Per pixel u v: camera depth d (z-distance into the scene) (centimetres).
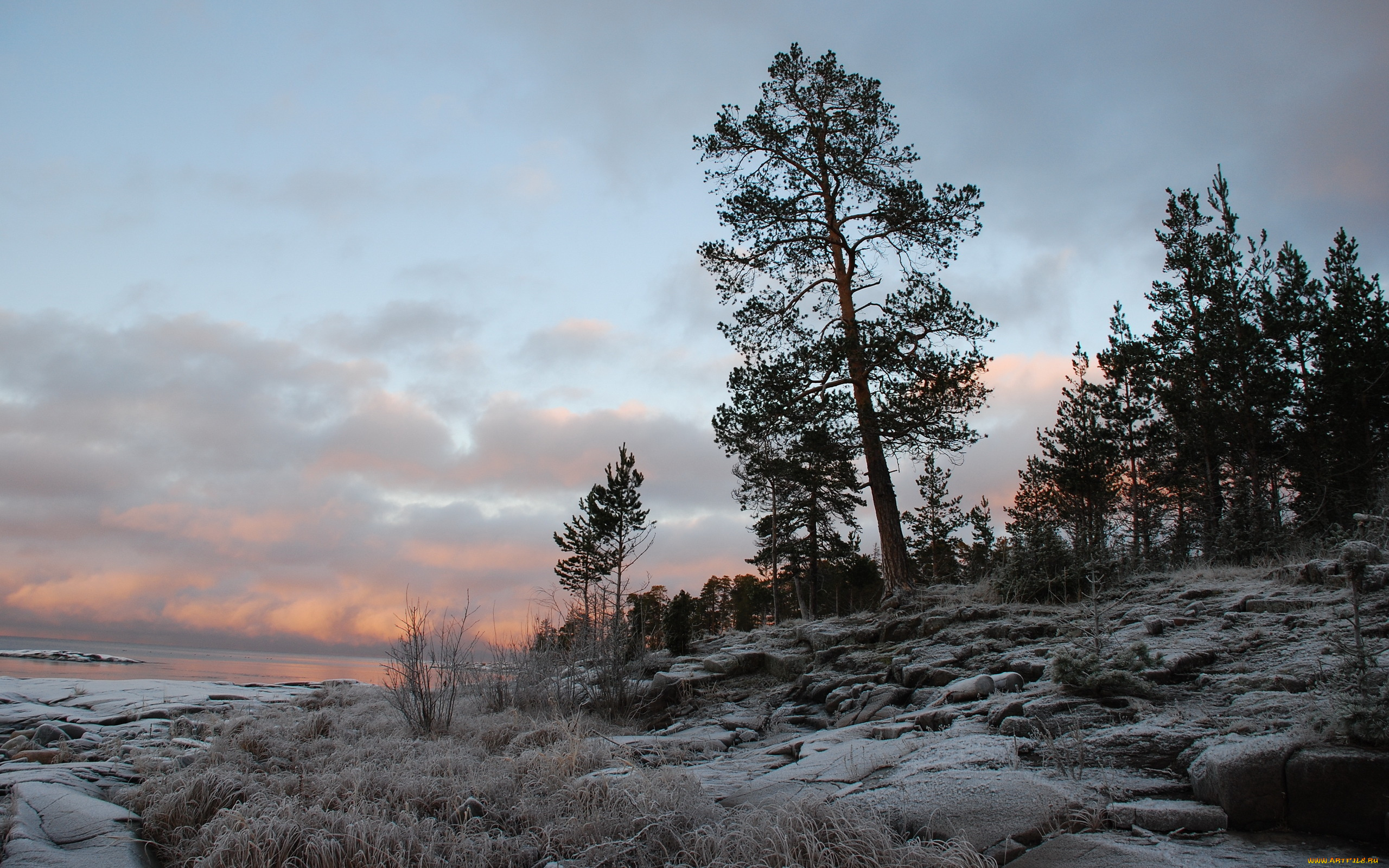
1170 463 2778
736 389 1997
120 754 811
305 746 812
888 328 1852
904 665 998
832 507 3616
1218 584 1079
